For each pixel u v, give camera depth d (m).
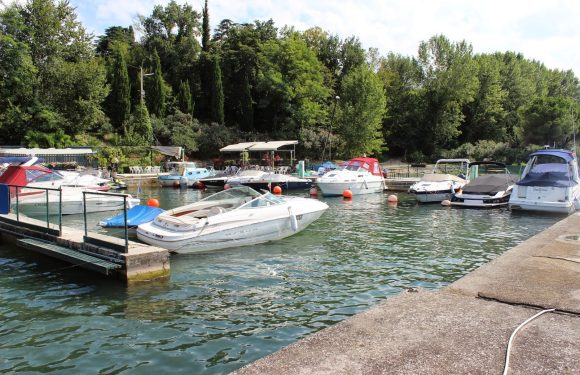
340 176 26.69
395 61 70.31
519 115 54.84
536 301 4.61
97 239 9.49
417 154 59.53
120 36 69.88
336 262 10.55
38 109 42.69
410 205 22.42
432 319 4.16
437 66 65.38
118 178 34.97
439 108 62.31
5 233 12.62
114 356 5.70
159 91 54.25
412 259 10.91
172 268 9.81
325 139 52.09
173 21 67.69
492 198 20.56
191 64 62.59
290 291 8.35
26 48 42.31
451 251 11.82
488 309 4.43
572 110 48.00
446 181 23.95
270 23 65.19
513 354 3.43
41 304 7.57
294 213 13.26
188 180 31.67
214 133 52.34
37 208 16.41
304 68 54.56
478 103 65.06
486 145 55.88
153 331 6.48
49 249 9.91
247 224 11.97
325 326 6.72
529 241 8.04
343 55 68.31
